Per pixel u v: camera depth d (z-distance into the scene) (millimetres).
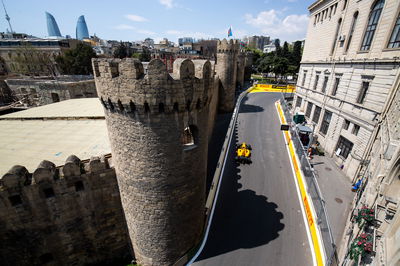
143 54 92625
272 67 82438
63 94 40625
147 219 12539
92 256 15305
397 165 10258
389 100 18656
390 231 7879
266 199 19719
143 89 8922
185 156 11336
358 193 18484
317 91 33812
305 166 21594
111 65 9031
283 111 42625
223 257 14508
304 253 14664
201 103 10938
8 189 11297
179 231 13258
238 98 52312
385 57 19625
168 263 14055
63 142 17250
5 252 12516
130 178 11602
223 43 40156
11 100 46938
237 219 17500
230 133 32469
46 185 12117
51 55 81625
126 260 16125
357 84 23578
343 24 27219
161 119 9867
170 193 11734
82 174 12797
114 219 14844
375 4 21750
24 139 17891
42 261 13875
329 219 17750
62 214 13109
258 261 14234
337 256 13672
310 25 38500
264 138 32219
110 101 10039
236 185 21562
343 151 25781
